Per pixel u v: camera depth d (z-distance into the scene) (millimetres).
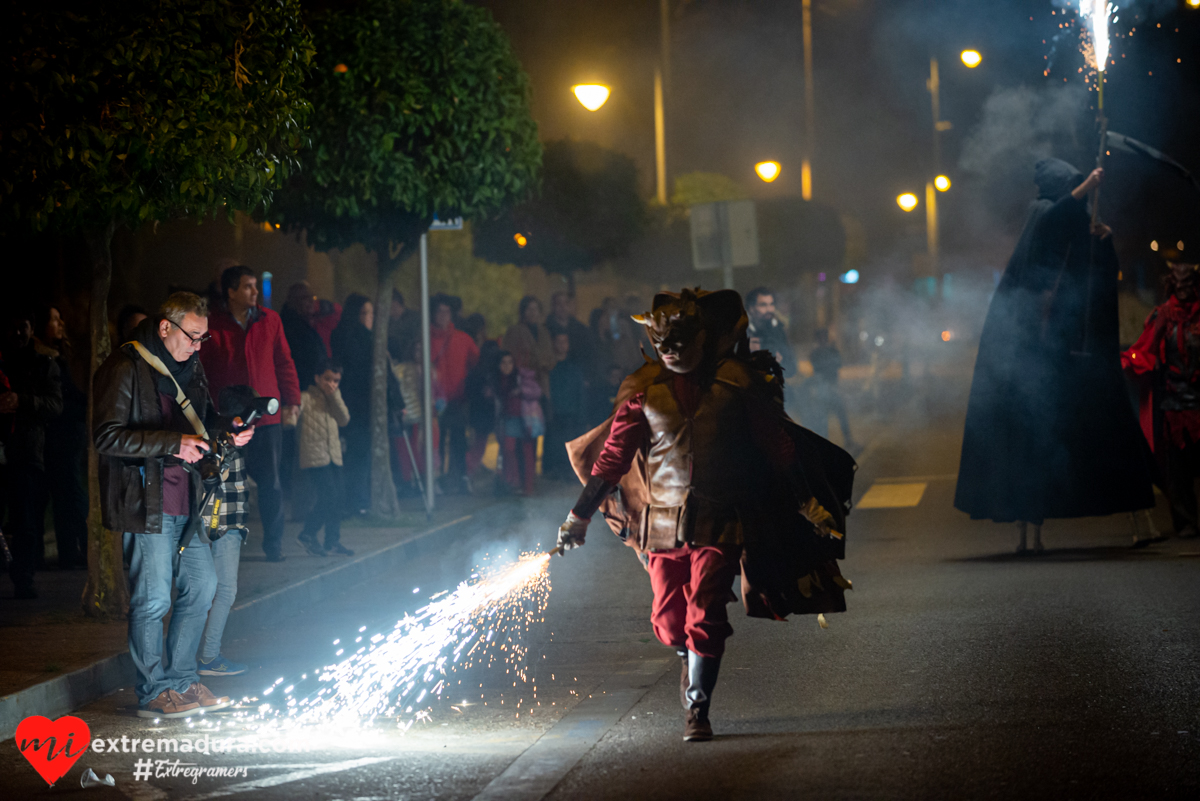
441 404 18172
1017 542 12859
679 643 6371
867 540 13555
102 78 8414
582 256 25422
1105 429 11664
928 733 6219
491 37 14359
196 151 8703
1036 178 11977
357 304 15320
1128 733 6105
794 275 41469
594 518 16266
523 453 17891
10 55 8078
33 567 10203
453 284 31484
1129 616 8906
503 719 6969
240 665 8406
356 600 11133
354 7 13758
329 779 5926
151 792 5855
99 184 8578
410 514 15531
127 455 6992
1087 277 11664
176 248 27688
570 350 21031
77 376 20391
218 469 7367
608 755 6082
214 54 8719
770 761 5852
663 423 6211
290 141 9688
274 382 11805
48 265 20406
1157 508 15102
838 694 7109
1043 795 5254
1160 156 11805
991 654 7918
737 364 6293
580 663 8383
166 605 7293
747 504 6176
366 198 13688
